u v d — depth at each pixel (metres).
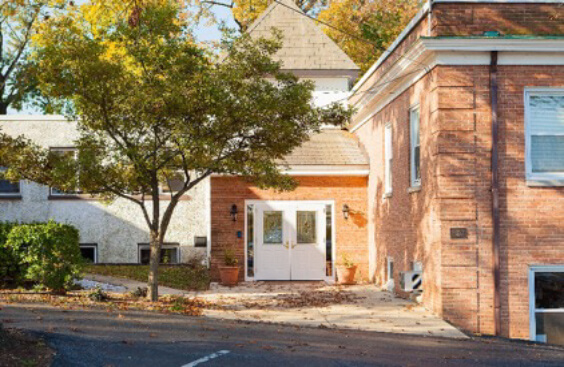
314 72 25.56
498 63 14.12
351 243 21.97
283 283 21.30
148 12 14.55
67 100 16.81
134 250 22.41
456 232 13.90
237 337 10.82
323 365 8.95
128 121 14.20
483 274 13.90
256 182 15.39
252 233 21.88
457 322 13.81
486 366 9.70
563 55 14.16
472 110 14.04
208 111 13.80
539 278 14.28
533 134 14.36
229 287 20.08
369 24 35.91
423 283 15.41
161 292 17.83
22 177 14.61
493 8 14.33
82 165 14.22
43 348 8.85
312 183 21.98
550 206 14.11
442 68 14.08
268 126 14.20
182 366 8.43
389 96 18.59
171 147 14.84
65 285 15.25
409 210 16.59
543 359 10.54
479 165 14.02
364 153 22.28
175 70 13.89
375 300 16.89
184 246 22.48
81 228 22.33
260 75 14.70
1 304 12.63
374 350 10.47
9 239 15.16
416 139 16.48
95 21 25.94
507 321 13.93
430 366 9.41
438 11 14.22
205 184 22.64
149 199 22.52
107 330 10.48
